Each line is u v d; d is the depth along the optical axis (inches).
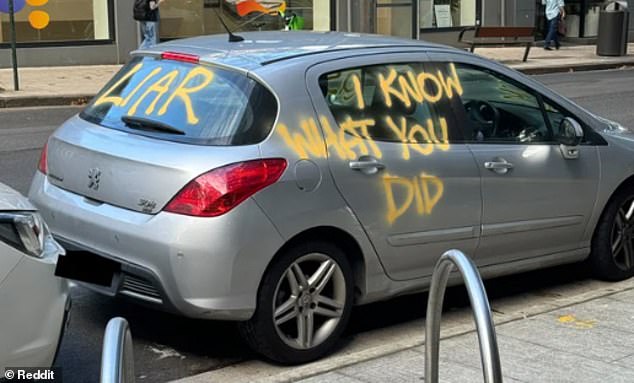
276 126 193.8
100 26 749.3
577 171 240.2
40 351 155.1
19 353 152.2
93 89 625.6
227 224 183.3
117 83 222.8
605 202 248.4
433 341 153.9
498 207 225.3
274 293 191.5
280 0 821.2
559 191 237.0
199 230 182.7
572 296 249.6
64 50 736.3
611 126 258.8
